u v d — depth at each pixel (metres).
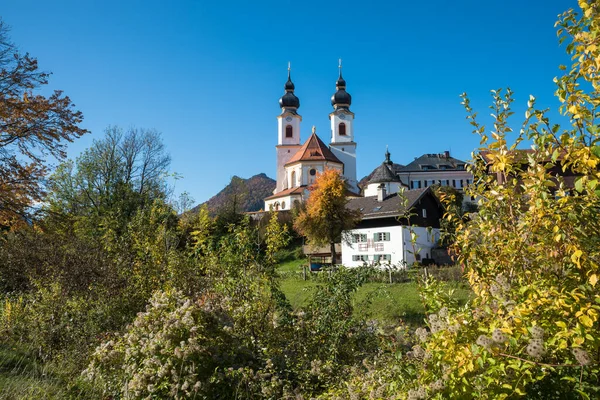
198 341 5.59
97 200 28.95
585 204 3.22
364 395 4.16
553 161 3.29
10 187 15.73
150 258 10.34
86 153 29.83
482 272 3.61
